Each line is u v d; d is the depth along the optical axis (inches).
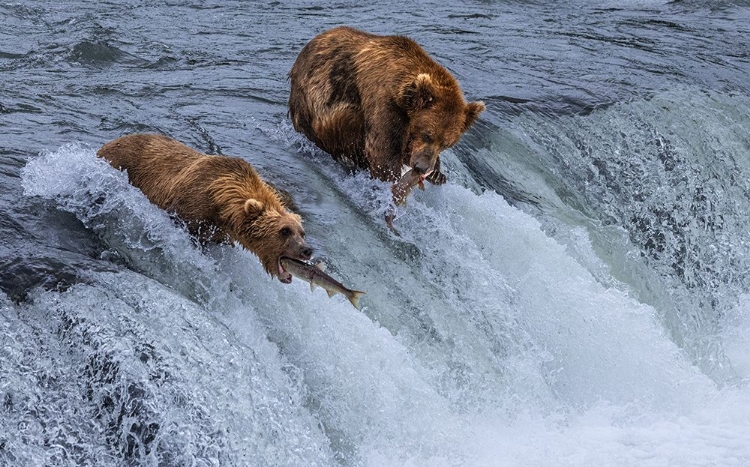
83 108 506.9
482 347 398.3
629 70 717.9
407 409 350.0
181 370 296.7
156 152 376.8
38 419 275.9
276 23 864.9
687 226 576.7
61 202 365.4
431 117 394.6
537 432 378.3
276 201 352.5
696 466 358.0
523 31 872.9
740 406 418.6
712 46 841.5
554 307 436.1
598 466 354.0
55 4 875.4
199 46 729.6
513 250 450.0
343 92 428.1
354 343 355.6
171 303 319.6
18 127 456.8
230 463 286.8
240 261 361.4
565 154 561.0
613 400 417.1
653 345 437.1
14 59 644.7
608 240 513.7
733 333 522.6
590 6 1079.6
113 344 295.7
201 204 347.6
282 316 351.9
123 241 351.9
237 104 541.6
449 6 1016.9
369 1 1026.7
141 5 915.4
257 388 310.0
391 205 415.2
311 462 309.6
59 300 307.4
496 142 532.7
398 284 394.0
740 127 653.3
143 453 281.6
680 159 599.2
